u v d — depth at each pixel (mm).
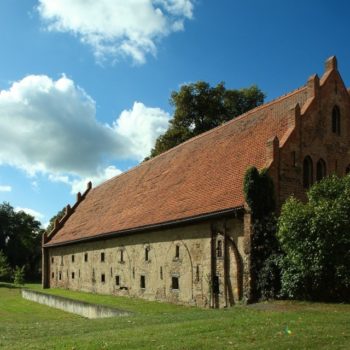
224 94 55062
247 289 22281
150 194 35594
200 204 26812
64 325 19750
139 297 32031
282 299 21188
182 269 27438
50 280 51469
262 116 29688
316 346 11844
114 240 36531
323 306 18562
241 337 13070
